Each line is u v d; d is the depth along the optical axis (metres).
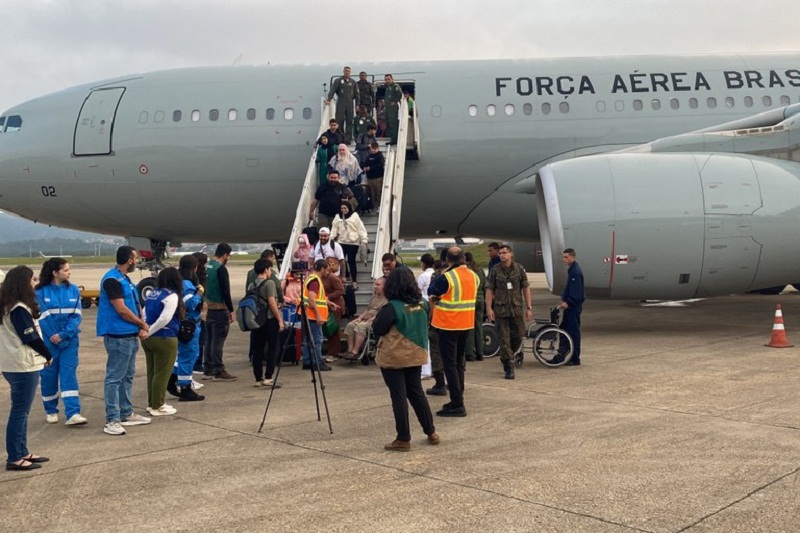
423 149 14.73
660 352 10.45
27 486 4.82
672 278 11.64
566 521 4.02
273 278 8.73
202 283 9.50
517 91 15.02
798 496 4.36
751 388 7.73
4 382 9.01
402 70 15.47
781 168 12.12
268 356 8.79
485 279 10.59
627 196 11.61
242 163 14.78
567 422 6.36
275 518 4.15
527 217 15.51
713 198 11.59
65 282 6.70
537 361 9.99
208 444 5.86
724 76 15.19
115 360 6.39
